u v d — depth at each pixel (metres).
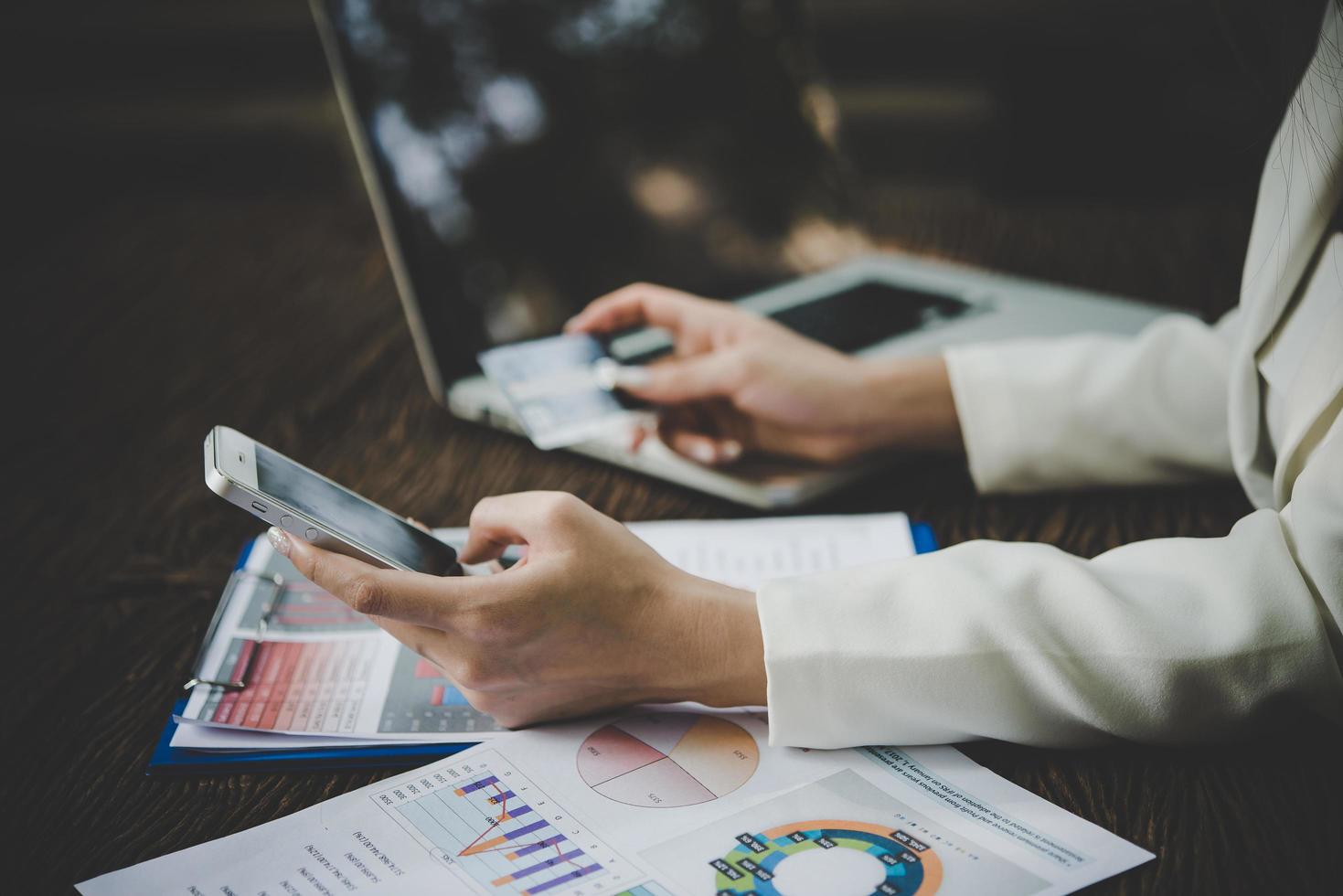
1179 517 0.73
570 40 0.94
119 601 0.67
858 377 0.79
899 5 2.50
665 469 0.78
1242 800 0.49
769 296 1.01
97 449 0.86
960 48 2.51
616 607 0.53
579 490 0.79
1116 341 0.79
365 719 0.55
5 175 2.10
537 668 0.53
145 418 0.90
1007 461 0.76
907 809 0.49
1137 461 0.75
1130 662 0.51
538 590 0.52
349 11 0.82
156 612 0.66
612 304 0.88
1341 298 0.54
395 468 0.82
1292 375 0.56
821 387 0.79
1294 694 0.50
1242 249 1.14
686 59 1.01
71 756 0.54
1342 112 0.54
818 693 0.52
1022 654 0.51
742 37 1.05
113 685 0.60
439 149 0.87
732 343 0.84
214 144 2.26
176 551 0.73
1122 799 0.50
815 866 0.46
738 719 0.56
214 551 0.73
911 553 0.68
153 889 0.45
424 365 0.90
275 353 1.01
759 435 0.81
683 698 0.55
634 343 0.87
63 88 2.58
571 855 0.47
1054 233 1.20
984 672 0.51
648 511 0.76
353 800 0.50
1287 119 0.56
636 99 0.98
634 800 0.50
